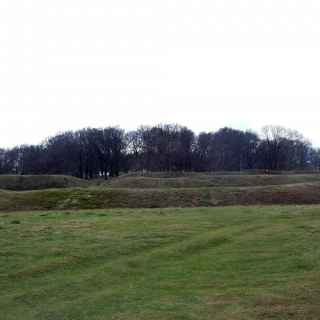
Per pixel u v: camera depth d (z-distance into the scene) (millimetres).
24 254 15391
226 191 42750
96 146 120062
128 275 13414
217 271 13656
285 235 18641
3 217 25875
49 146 131625
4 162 131250
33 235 18578
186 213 26578
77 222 22375
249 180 59812
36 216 26125
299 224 21359
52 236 18375
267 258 15023
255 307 10422
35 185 65062
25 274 13383
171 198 40375
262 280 12570
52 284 12555
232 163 133000
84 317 10172
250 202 40625
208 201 40250
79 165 120875
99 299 11305
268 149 121438
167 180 58531
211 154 129500
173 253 15836
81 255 15375
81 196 39812
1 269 13766
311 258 14672
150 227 20750
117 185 57594
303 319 9664
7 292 12008
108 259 15164
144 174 79562
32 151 130125
